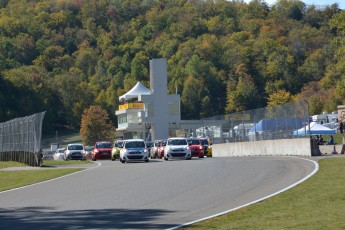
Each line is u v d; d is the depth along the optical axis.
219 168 51.19
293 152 70.62
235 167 51.12
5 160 88.56
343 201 28.44
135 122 169.25
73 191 40.59
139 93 169.50
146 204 32.12
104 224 26.33
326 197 29.86
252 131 86.00
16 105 199.12
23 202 36.16
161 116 166.25
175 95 168.12
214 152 103.19
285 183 37.16
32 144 75.06
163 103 166.75
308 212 26.11
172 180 43.47
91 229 25.23
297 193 32.00
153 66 166.75
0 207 34.28
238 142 91.44
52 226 26.52
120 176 49.62
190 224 24.97
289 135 72.38
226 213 27.34
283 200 30.06
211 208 29.55
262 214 26.52
